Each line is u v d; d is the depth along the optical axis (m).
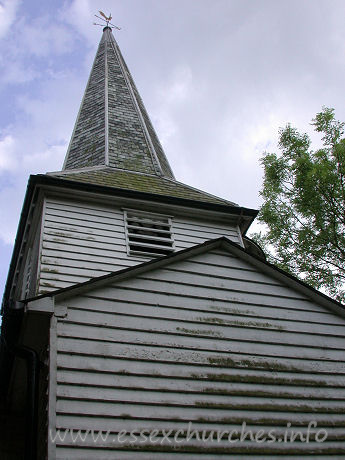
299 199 13.08
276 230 13.50
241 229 12.57
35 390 5.52
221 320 6.66
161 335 6.16
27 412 5.36
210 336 6.42
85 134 15.40
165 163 15.70
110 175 12.56
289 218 13.49
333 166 12.80
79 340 5.69
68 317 5.82
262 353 6.54
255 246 13.69
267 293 7.25
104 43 21.81
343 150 12.73
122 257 10.20
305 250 13.12
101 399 5.30
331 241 12.88
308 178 12.59
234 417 5.75
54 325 5.66
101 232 10.52
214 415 5.67
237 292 7.07
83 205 10.98
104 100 16.53
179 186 13.38
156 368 5.82
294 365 6.60
